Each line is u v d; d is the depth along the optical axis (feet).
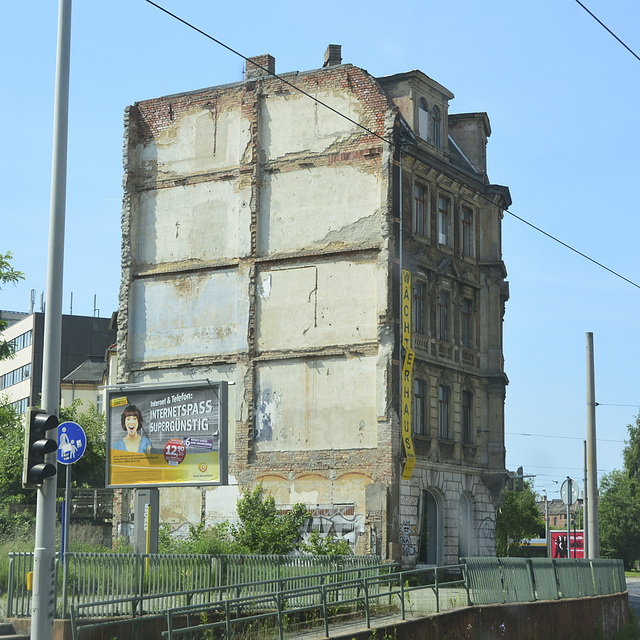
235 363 131.75
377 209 125.39
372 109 127.44
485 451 142.20
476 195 145.28
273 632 60.90
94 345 312.29
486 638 75.05
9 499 159.33
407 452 121.49
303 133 131.85
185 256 137.90
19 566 61.93
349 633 61.05
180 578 66.69
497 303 145.59
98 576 61.21
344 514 121.08
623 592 111.75
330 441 123.85
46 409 51.44
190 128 140.26
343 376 124.47
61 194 53.11
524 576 85.25
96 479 172.76
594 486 106.73
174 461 96.12
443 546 130.52
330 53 139.13
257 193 133.28
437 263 134.92
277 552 121.08
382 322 122.42
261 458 127.85
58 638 55.88
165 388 97.71
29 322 319.47
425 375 130.00
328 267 127.65
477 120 150.71
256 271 132.16
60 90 53.83
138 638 58.13
